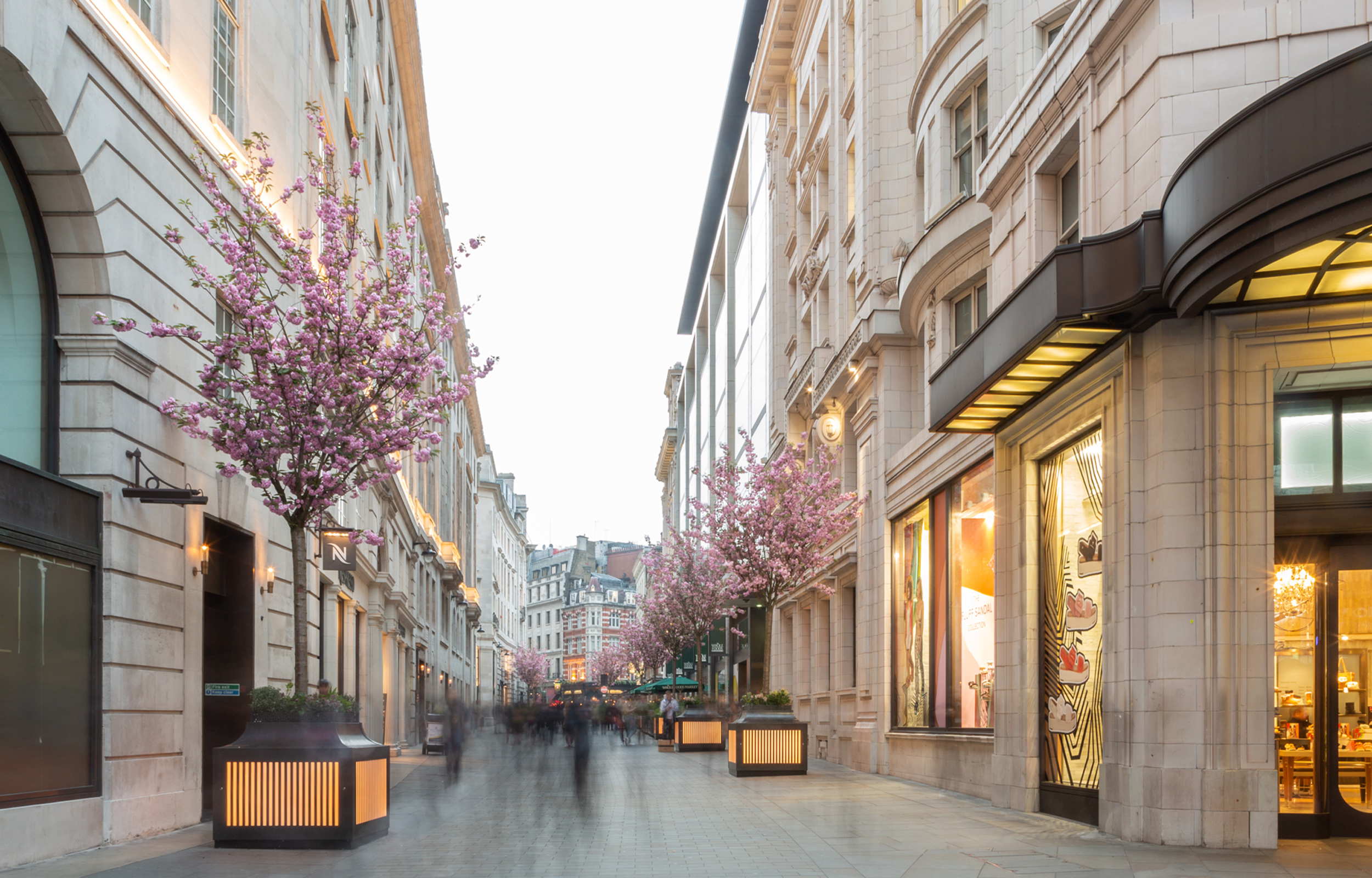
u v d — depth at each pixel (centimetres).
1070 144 1297
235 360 1219
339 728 1095
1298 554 1052
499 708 5062
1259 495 1024
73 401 1127
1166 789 1012
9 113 1018
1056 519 1355
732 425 5388
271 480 1240
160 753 1216
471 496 8038
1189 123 1040
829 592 2784
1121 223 1131
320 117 1370
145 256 1233
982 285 1919
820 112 3177
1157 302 1030
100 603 1107
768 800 1603
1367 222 773
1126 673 1084
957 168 1983
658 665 6675
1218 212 878
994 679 1577
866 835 1148
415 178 4584
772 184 4200
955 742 1767
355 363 1249
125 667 1138
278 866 936
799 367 3522
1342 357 1013
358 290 2686
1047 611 1375
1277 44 1023
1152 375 1080
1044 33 1680
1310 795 1030
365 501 2881
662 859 986
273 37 1769
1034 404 1369
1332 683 1036
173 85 1351
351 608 2733
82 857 995
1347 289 989
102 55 1119
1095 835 1111
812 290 3300
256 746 1066
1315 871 852
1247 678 1005
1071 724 1291
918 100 2145
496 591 10038
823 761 3000
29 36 967
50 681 1021
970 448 1714
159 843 1107
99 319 1097
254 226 1247
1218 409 1031
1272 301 1020
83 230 1117
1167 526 1045
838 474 2852
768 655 2472
